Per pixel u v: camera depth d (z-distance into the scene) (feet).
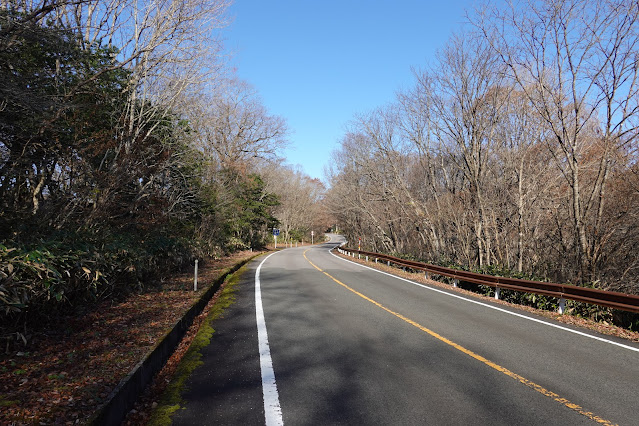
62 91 27.68
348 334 21.58
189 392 13.65
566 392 13.75
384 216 96.68
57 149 27.25
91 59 29.84
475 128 54.39
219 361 16.99
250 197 118.21
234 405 12.59
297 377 15.11
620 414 12.09
